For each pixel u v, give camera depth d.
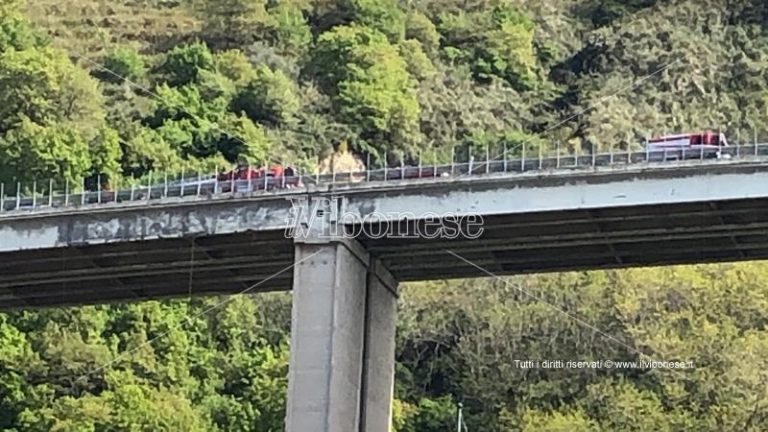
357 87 162.75
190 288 90.31
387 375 84.94
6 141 147.00
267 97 161.00
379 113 160.88
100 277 88.69
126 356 127.06
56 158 146.12
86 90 155.75
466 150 160.00
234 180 82.88
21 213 84.25
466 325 132.50
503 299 133.62
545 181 78.25
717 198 76.25
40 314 128.50
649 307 131.12
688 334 129.38
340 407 78.50
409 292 134.88
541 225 79.94
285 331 134.25
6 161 146.00
